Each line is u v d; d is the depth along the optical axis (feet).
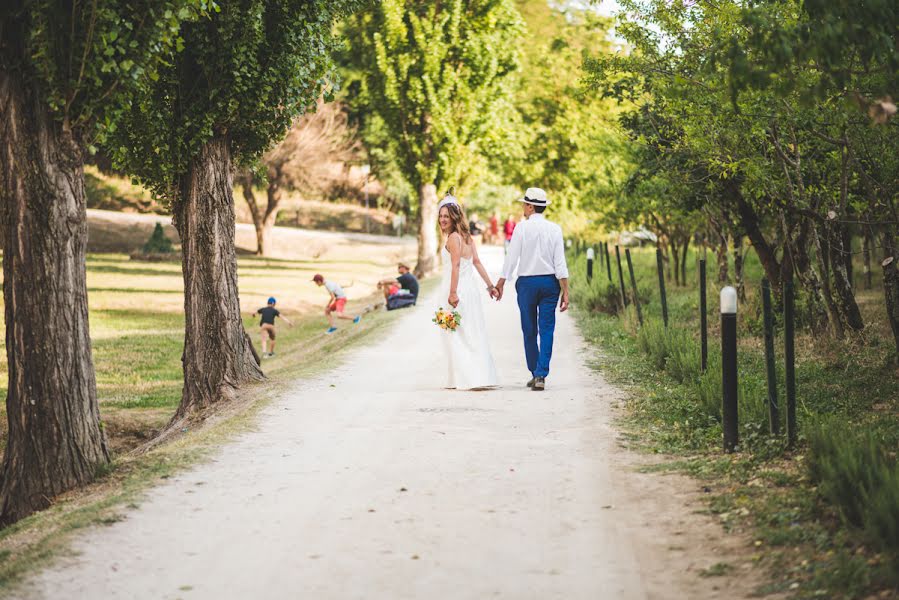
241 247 192.13
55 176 30.07
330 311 82.89
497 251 150.92
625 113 51.03
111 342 79.30
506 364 44.01
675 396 33.94
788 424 24.71
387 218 231.30
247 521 20.57
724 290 25.21
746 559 17.04
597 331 55.42
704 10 34.14
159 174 45.24
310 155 170.71
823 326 46.78
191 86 44.09
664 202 59.82
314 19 46.32
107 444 31.89
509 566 17.39
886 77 24.68
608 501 21.30
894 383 33.83
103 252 182.09
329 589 16.51
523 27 122.52
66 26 28.84
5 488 30.35
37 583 17.16
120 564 18.04
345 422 31.37
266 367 65.82
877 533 16.56
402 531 19.54
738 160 38.75
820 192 40.27
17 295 30.32
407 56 118.11
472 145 122.11
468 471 24.27
